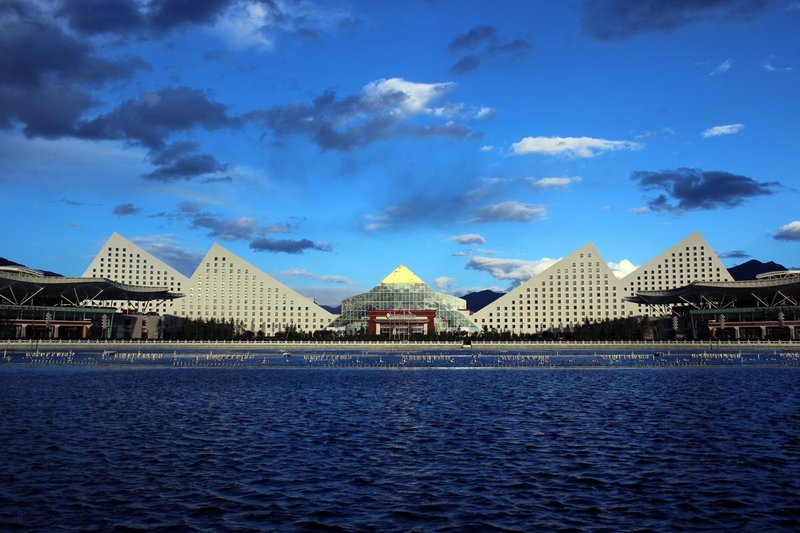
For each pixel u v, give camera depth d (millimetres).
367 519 31969
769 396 79500
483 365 137250
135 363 136125
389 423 59812
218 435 53000
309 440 51094
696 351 188625
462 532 30281
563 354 178500
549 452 46750
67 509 32969
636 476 39875
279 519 31844
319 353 182750
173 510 33031
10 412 63969
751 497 35531
